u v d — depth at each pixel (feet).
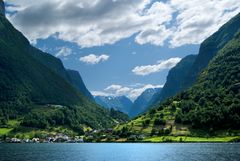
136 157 617.21
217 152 639.76
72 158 611.47
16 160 555.28
